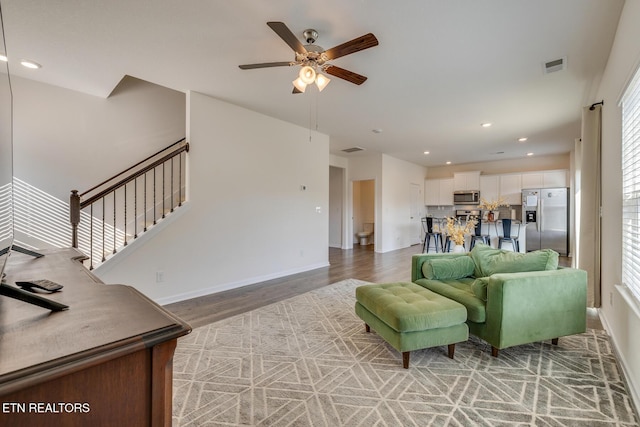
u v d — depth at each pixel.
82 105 3.71
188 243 3.61
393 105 3.93
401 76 3.06
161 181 4.38
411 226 8.65
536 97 3.60
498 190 7.80
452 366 2.06
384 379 1.90
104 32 2.35
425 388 1.80
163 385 0.68
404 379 1.90
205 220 3.76
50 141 3.50
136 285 3.21
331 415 1.56
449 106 3.94
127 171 3.89
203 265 3.75
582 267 3.14
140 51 2.65
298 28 2.27
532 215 7.06
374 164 7.41
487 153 7.11
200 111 3.67
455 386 1.82
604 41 2.39
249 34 2.37
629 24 1.89
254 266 4.34
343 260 6.21
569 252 6.58
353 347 2.34
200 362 2.10
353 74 2.51
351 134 5.46
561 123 4.65
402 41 2.42
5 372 0.50
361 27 2.25
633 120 1.96
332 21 2.18
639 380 1.67
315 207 5.34
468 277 2.91
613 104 2.45
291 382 1.86
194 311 3.15
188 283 3.61
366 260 6.21
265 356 2.19
